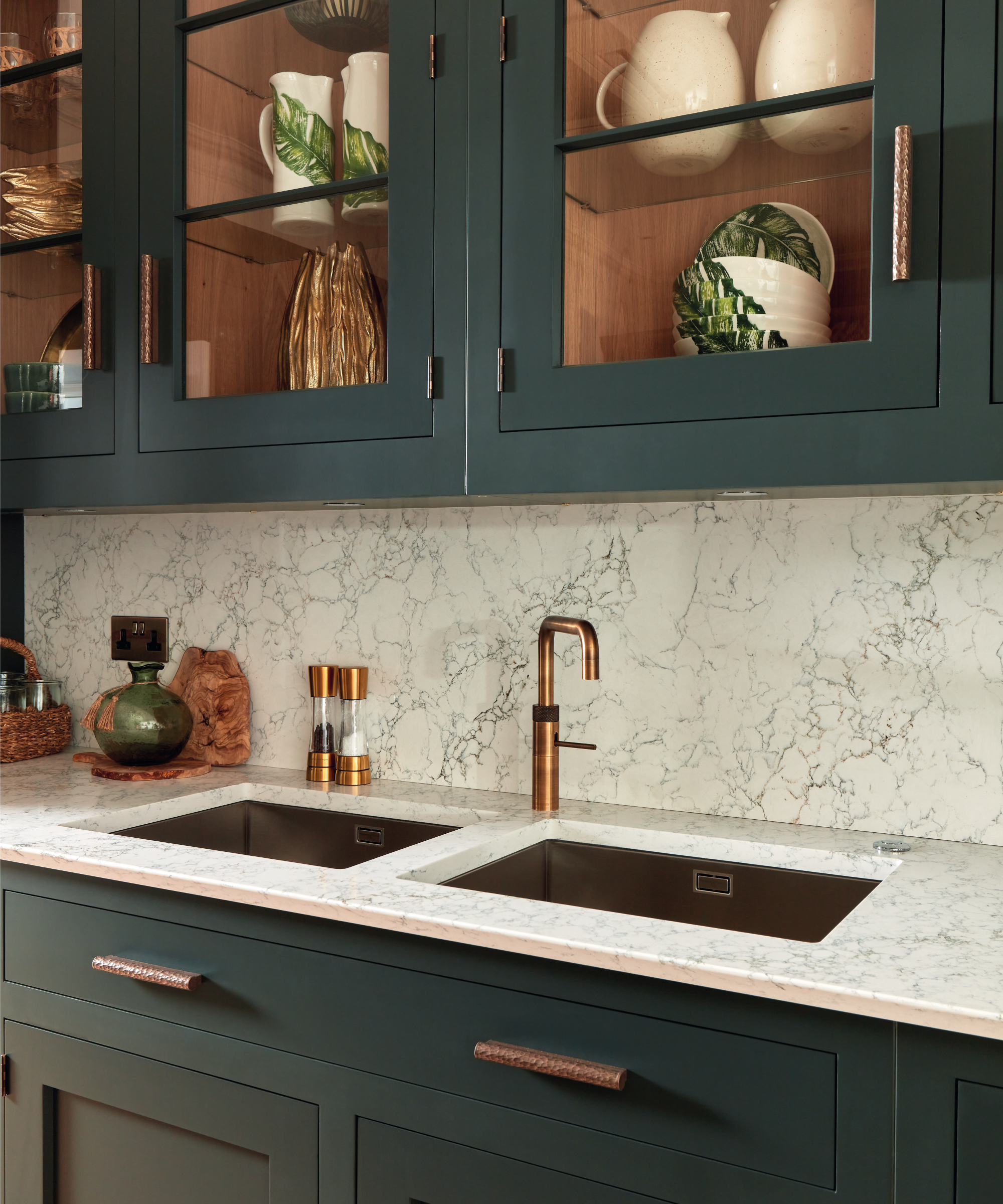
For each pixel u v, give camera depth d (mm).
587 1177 989
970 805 1355
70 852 1321
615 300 1287
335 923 1138
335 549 1845
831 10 1169
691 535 1537
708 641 1524
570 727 1628
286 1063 1168
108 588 2104
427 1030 1079
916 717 1389
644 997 966
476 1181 1048
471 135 1352
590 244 1299
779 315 1201
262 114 1541
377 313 1456
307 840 1689
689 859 1392
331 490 1457
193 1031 1238
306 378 1509
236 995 1206
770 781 1482
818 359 1145
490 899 1114
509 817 1506
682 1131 947
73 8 1724
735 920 1357
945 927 1015
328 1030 1141
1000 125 1054
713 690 1522
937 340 1084
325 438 1462
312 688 1767
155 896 1275
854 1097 877
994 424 1056
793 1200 898
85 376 1690
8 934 1411
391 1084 1099
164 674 2029
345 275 1480
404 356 1400
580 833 1474
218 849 1694
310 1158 1150
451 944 1066
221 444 1550
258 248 1550
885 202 1110
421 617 1759
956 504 1361
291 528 1890
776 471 1167
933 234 1084
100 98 1677
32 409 1770
